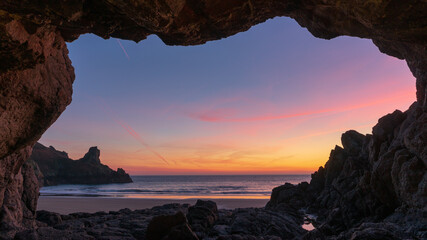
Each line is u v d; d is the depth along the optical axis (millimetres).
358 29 8008
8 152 9766
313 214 27797
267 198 50781
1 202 13391
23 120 9484
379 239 8742
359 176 25641
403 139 18953
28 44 6926
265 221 18875
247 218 19062
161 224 13867
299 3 8398
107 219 20938
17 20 6242
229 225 18766
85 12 6996
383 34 7457
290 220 20984
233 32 8672
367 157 27359
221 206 36438
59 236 11477
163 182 171750
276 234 16562
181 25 7449
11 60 7227
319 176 35062
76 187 122375
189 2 7062
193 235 12641
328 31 9109
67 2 5973
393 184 17641
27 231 11016
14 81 8188
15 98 8656
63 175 173125
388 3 5992
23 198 16766
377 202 18984
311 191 33688
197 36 8367
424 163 15570
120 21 7617
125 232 16047
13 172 13562
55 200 45188
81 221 19297
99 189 99250
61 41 8594
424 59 12398
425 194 14531
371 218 18609
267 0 7848
